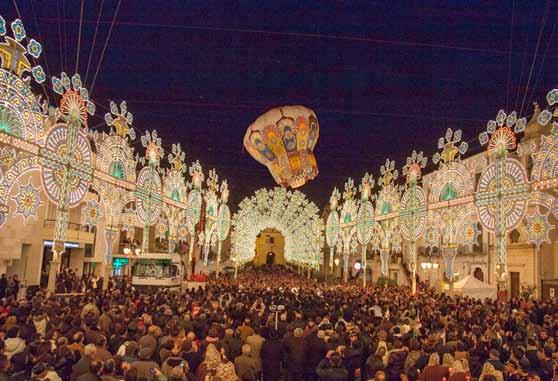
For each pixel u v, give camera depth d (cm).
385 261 2848
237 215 4438
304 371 910
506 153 1739
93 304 1227
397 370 772
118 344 866
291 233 4566
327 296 2186
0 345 682
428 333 1058
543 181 1565
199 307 1305
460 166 2028
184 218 2908
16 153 1360
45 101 1444
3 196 1332
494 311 1569
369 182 3170
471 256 3369
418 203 2364
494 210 1777
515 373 723
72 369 680
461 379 674
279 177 2870
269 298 1959
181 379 587
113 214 2014
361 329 1081
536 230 1603
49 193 1505
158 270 2469
